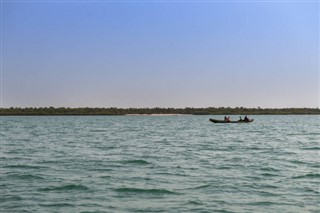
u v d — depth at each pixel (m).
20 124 132.00
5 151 42.22
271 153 39.25
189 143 52.06
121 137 65.00
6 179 24.16
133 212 17.03
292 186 21.95
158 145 49.00
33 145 49.88
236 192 20.56
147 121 166.00
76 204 18.28
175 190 21.02
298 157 35.69
